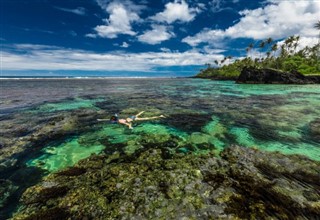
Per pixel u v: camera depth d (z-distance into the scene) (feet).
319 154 30.07
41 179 23.91
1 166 27.14
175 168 25.07
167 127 44.65
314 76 196.13
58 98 92.27
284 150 31.53
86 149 32.76
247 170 24.64
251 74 212.43
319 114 54.29
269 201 19.20
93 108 67.05
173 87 171.01
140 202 18.88
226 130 42.04
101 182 22.38
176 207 18.19
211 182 22.00
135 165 26.17
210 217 17.10
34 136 38.73
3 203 19.83
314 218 17.30
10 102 79.25
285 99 84.17
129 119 49.62
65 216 17.72
